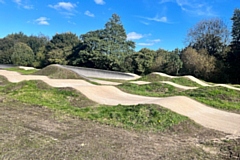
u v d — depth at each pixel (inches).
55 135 202.4
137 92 531.8
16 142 177.2
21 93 425.1
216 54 1423.5
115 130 233.1
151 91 619.2
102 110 317.7
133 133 226.5
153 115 282.0
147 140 205.3
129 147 181.9
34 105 337.4
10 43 2608.3
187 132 240.8
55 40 2193.7
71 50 1909.4
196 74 1302.9
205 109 357.1
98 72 1251.2
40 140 185.5
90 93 439.8
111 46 1653.5
